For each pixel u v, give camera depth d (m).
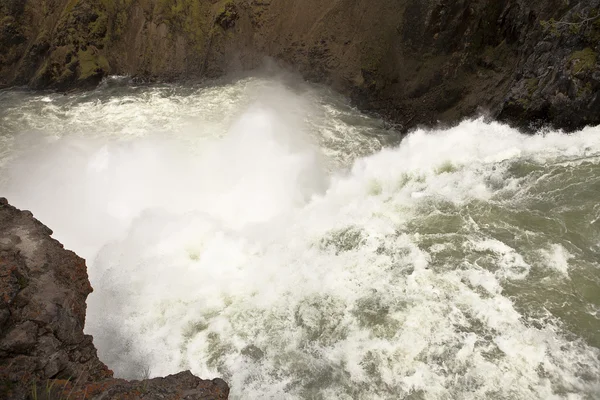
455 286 10.98
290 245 12.97
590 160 13.63
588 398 8.58
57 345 7.78
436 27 18.67
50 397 7.12
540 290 10.56
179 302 11.64
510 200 13.05
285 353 10.24
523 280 10.84
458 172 14.66
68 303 8.41
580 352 9.30
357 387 9.37
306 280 11.78
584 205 12.32
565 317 9.96
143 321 11.24
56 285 8.57
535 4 16.59
